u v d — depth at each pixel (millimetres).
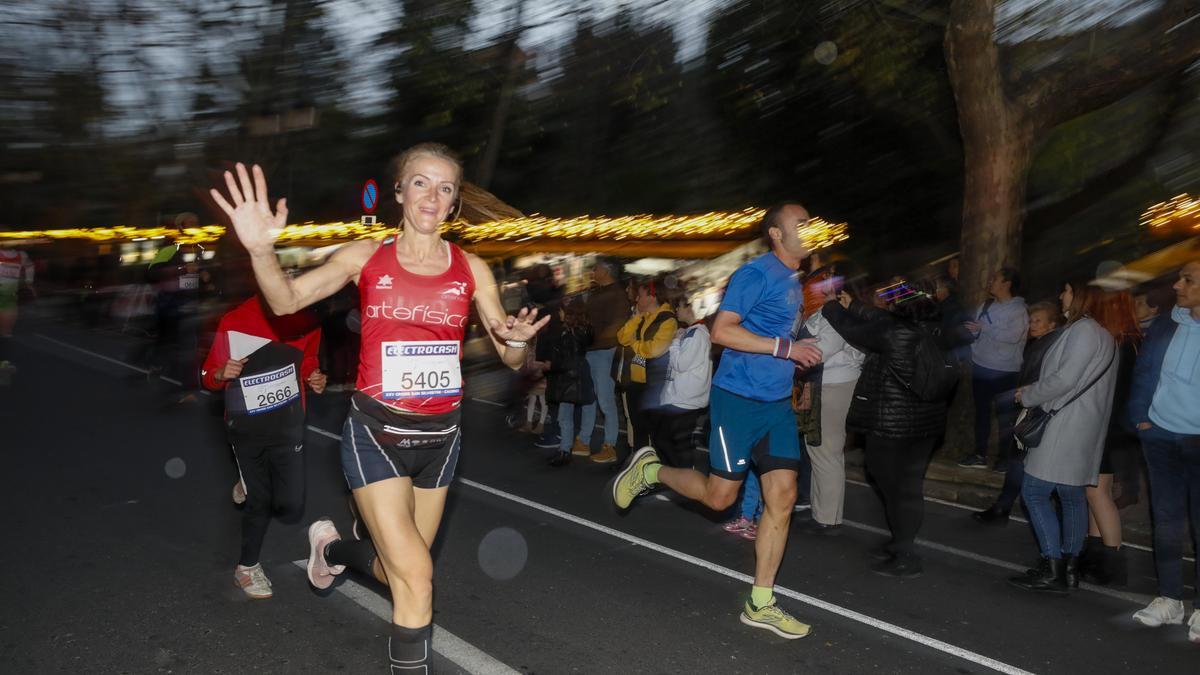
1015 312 8031
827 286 5988
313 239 14445
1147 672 4262
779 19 13734
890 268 14625
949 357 5316
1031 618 4898
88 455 8055
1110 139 12328
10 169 23703
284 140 20484
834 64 11461
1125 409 5852
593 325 8352
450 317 3311
